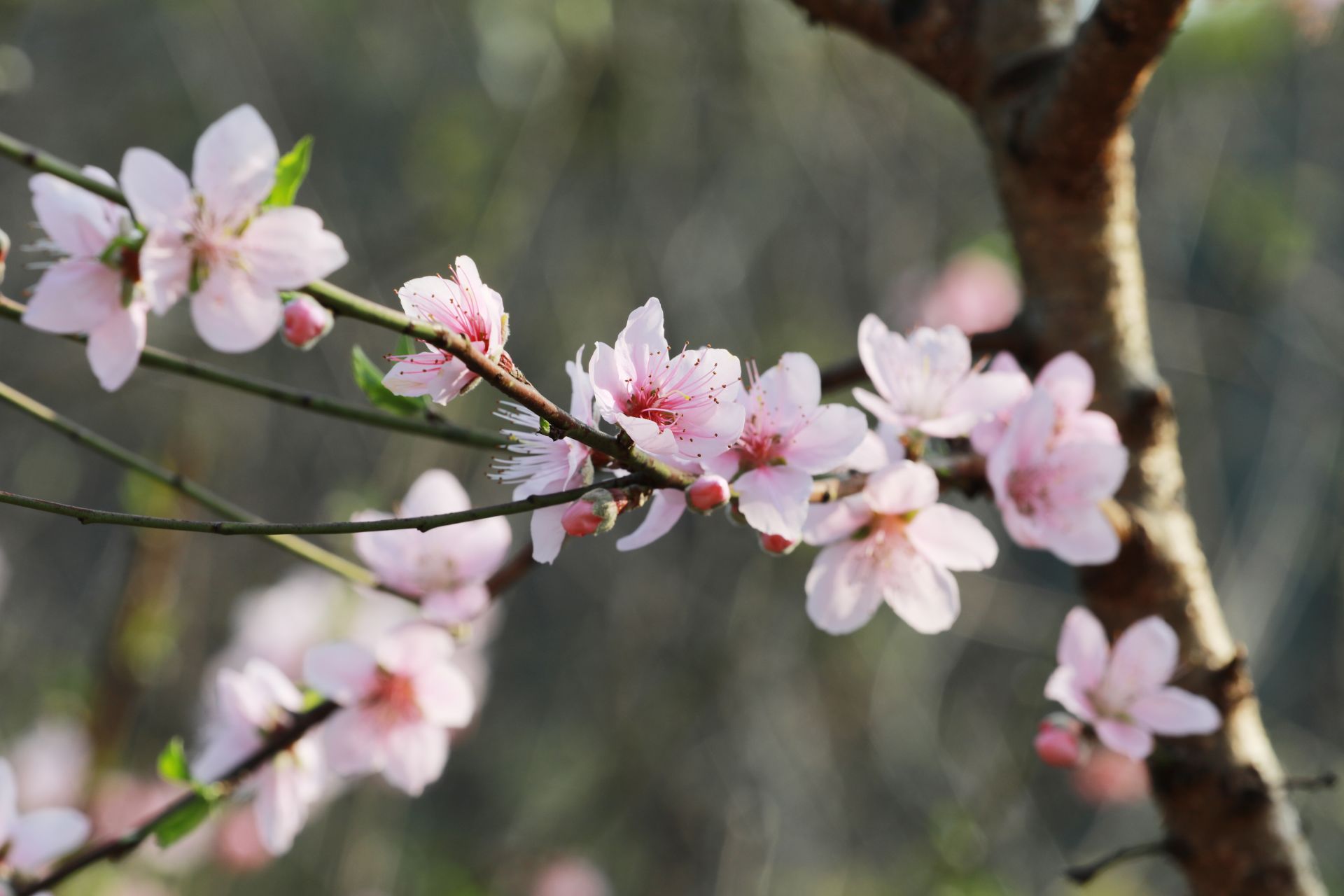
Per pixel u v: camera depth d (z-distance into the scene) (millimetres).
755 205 7012
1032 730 7520
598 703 7438
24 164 1865
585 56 6391
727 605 7035
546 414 1675
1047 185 2736
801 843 7078
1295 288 8281
